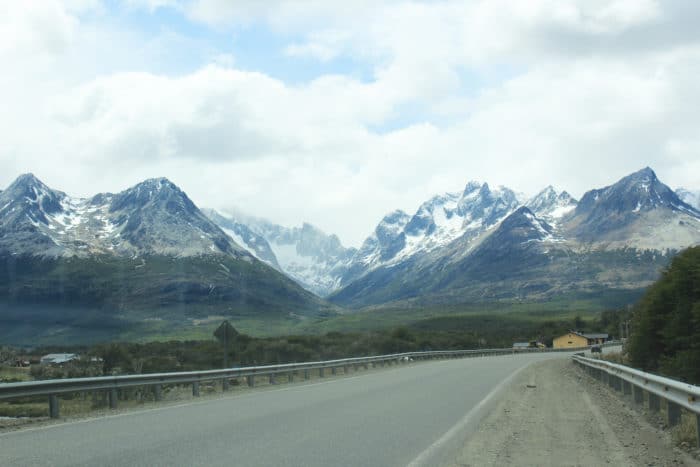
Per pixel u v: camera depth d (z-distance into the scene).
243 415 18.25
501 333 181.50
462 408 20.62
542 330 177.12
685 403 14.15
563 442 14.59
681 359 33.78
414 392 26.42
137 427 15.77
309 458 11.83
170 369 43.00
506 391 27.80
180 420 17.14
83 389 19.33
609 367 29.08
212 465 11.12
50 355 87.88
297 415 18.25
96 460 11.49
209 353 55.09
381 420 17.25
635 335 44.19
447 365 55.06
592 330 180.00
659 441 14.72
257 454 12.17
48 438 14.05
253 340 67.94
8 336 189.75
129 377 21.50
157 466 11.01
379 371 44.44
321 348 66.62
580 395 26.86
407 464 11.52
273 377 32.19
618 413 20.28
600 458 12.73
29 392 17.28
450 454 12.66
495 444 14.13
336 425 16.17
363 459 11.84
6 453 12.18
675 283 39.59
